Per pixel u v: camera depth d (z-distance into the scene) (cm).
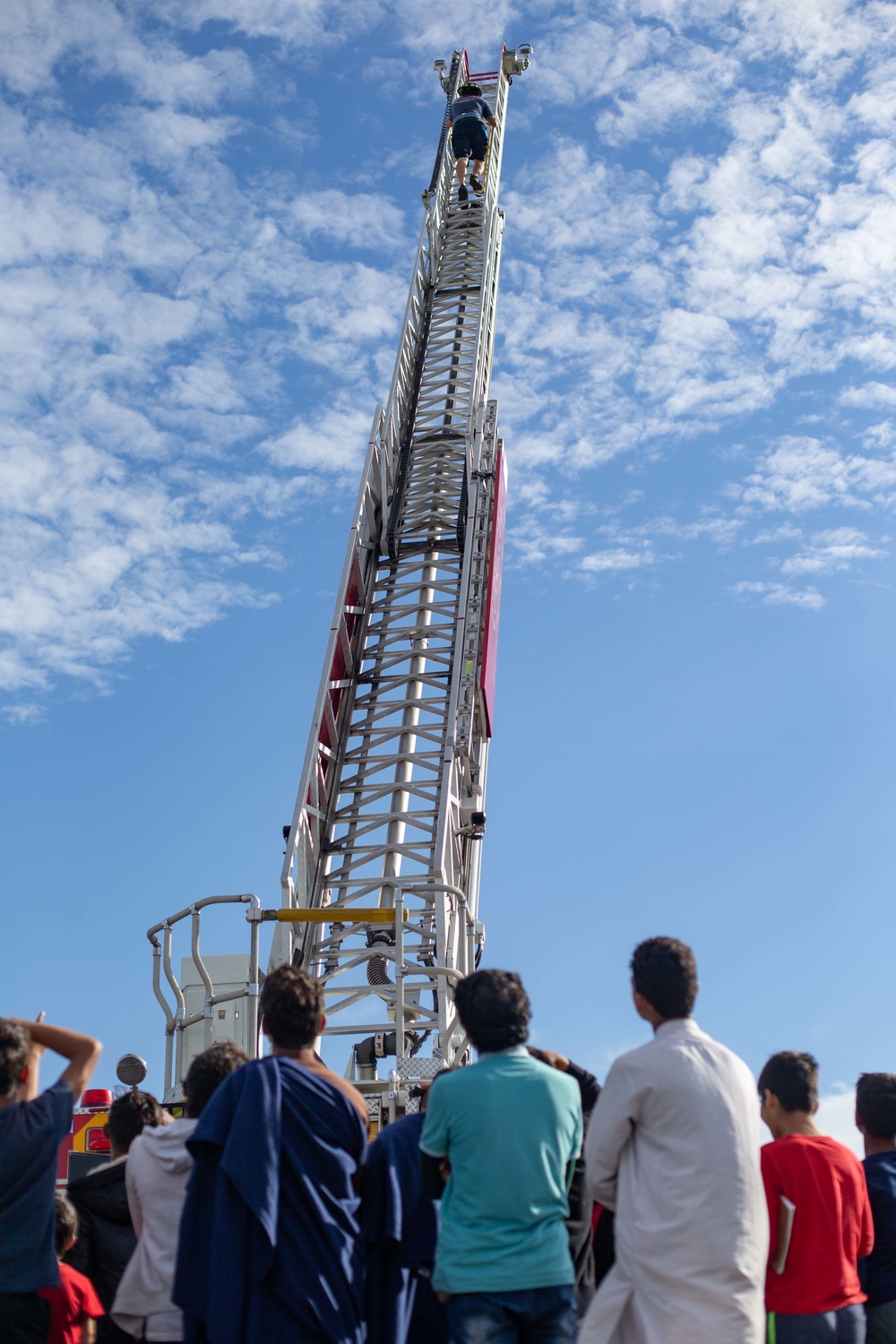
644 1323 520
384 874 1911
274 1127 555
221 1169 544
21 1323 535
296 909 1427
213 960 1470
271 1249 534
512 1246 543
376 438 2323
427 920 1898
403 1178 623
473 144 3184
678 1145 535
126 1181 630
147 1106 732
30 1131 545
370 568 2331
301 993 602
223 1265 533
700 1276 520
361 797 2031
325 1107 577
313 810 1892
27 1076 568
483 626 2122
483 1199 548
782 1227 610
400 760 2045
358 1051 1650
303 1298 536
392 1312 604
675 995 570
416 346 2753
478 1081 564
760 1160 604
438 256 2981
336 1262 553
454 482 2427
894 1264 683
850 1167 627
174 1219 614
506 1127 554
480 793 2086
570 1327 550
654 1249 525
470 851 2042
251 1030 1388
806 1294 604
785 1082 656
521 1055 580
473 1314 532
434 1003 1736
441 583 2252
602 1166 551
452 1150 562
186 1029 1428
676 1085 541
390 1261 613
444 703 2098
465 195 3155
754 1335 520
